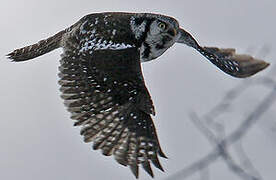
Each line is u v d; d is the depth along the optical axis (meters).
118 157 10.93
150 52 12.41
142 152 10.98
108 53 11.61
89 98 11.20
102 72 11.36
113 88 11.24
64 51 11.80
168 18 12.41
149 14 12.26
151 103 11.16
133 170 10.86
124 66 11.45
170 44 12.55
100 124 11.09
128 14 12.22
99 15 12.05
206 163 9.31
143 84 11.28
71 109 11.16
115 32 11.87
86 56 11.56
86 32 11.83
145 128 11.09
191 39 12.98
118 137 11.05
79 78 11.37
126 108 11.16
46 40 12.55
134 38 11.98
